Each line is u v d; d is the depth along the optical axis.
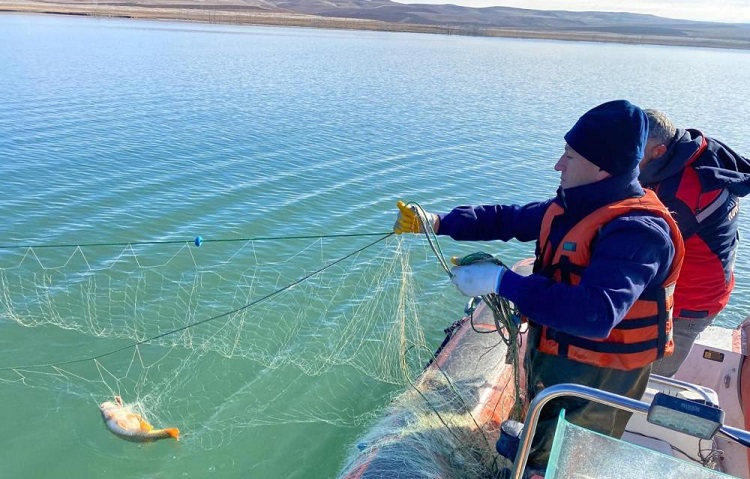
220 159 12.82
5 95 18.36
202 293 7.07
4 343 5.90
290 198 10.66
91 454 4.66
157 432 4.72
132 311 6.61
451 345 4.49
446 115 20.75
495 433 3.48
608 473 2.03
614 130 2.31
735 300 8.45
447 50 57.09
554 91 29.72
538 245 2.72
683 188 3.27
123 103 18.48
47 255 7.83
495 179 13.18
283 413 5.12
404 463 3.06
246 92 22.34
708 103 27.78
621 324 2.48
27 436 4.79
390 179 12.42
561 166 2.56
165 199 10.13
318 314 6.62
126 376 5.52
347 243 8.73
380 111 20.45
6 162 11.60
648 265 2.23
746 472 3.69
